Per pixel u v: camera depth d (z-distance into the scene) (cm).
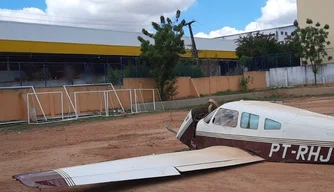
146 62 3728
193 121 1077
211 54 5594
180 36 3588
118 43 4494
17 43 3662
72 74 3453
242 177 789
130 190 772
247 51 5612
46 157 1281
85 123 2506
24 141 1791
